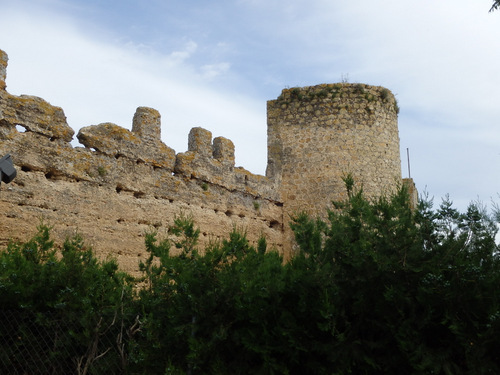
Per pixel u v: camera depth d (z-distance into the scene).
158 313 10.20
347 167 22.23
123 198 16.86
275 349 9.24
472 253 9.77
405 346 8.87
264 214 21.97
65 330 10.17
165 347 9.80
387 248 9.76
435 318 9.30
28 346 10.23
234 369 9.45
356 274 9.78
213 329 9.61
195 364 9.16
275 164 23.08
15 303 10.23
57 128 15.55
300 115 23.22
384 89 23.66
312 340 9.37
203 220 19.27
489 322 8.77
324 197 22.06
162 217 17.88
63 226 15.09
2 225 13.80
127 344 10.30
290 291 9.70
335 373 8.90
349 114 22.83
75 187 15.64
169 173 18.61
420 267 9.44
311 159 22.64
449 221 10.07
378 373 9.31
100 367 9.84
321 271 9.58
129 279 11.62
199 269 10.19
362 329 9.58
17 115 14.70
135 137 17.64
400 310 9.10
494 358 8.95
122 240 16.48
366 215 10.41
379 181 22.48
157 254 11.32
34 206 14.57
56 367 10.20
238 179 21.17
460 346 9.03
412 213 10.68
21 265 10.51
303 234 10.72
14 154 14.41
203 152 20.00
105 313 10.09
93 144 16.39
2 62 14.73
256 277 9.85
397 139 23.77
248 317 9.62
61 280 10.45
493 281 9.11
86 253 11.33
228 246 10.92
